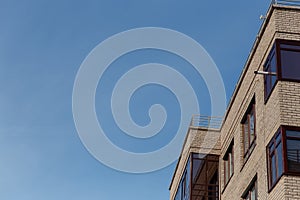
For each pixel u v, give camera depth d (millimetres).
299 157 18344
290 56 19953
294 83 19531
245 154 23438
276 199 18500
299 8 20703
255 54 22578
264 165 20219
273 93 19938
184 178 29422
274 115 19641
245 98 23766
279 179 18406
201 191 27344
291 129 18812
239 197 23203
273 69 20188
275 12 20641
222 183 26609
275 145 19219
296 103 19219
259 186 20672
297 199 17672
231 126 25859
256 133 21859
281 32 20266
